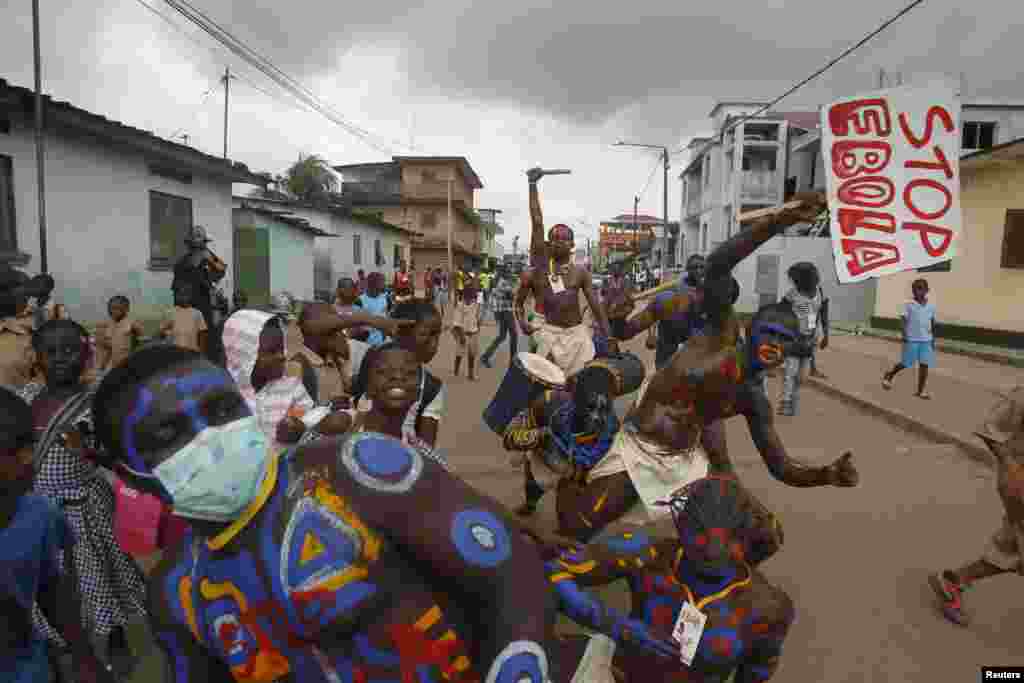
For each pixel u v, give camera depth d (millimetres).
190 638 1339
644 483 3357
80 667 2262
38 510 2078
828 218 2607
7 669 2074
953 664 3395
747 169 33750
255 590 1209
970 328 16219
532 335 6074
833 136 2609
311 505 1188
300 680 1237
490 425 4090
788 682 3219
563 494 3617
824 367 12891
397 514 1200
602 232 64812
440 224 47062
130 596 3211
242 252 19969
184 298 8188
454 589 1234
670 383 3307
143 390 1149
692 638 2221
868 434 7969
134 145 12312
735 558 2195
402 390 2783
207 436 1138
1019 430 3502
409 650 1223
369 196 47375
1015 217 15172
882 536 4934
